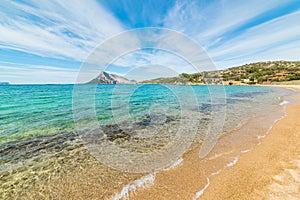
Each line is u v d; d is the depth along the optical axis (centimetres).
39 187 374
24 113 1146
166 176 405
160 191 349
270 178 370
